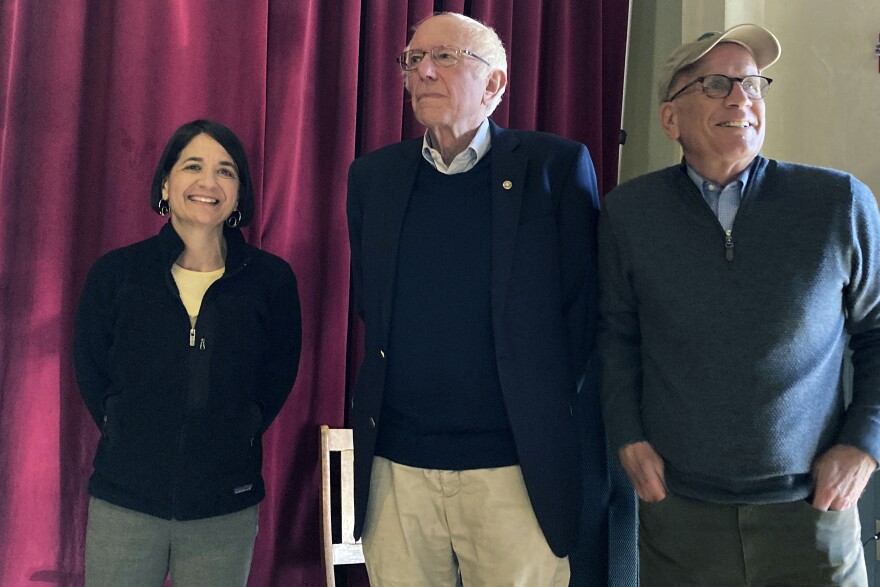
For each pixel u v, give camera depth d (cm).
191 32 207
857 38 224
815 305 125
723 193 136
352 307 238
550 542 135
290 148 221
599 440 170
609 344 143
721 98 134
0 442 183
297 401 222
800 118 238
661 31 285
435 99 144
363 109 241
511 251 138
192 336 151
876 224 129
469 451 138
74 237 195
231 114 212
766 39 141
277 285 168
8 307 186
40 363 188
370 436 144
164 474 146
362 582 231
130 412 148
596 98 276
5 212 185
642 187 143
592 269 148
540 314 139
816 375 125
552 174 149
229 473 152
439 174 149
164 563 151
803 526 126
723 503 127
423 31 150
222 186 158
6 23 184
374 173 158
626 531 170
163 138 203
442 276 141
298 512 221
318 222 229
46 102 190
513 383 135
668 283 132
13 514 183
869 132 220
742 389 124
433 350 139
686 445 128
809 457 125
